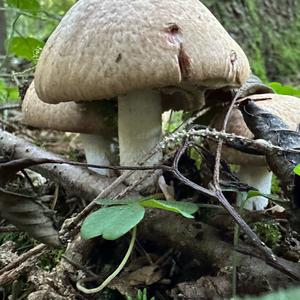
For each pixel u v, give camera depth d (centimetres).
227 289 17
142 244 22
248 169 25
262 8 59
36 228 17
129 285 19
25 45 42
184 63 18
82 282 19
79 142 41
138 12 19
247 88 25
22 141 25
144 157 21
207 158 23
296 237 21
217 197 17
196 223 20
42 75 20
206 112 26
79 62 19
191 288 18
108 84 18
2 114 45
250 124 21
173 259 21
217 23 20
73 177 23
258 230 21
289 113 23
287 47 60
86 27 19
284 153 19
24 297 19
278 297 11
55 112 25
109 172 25
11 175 17
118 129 23
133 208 16
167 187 23
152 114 22
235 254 17
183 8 19
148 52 18
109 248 22
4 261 20
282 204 18
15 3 41
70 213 25
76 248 20
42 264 21
